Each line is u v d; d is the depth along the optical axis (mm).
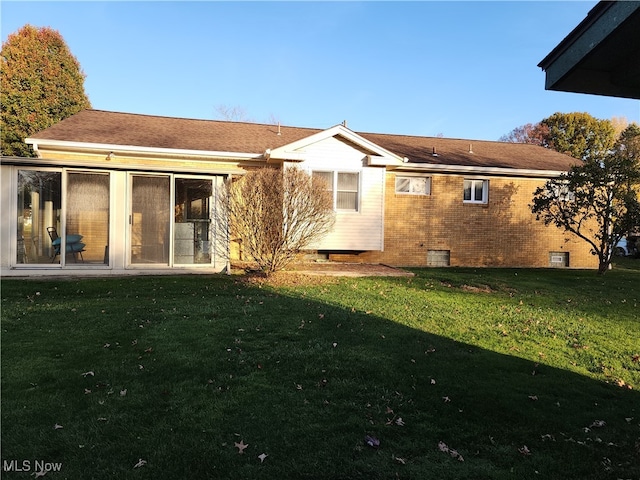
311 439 3221
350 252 14227
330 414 3629
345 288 9344
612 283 11781
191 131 14961
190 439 3143
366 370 4602
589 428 3650
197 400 3779
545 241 15773
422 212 14711
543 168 15633
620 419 3844
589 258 16109
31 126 24859
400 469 2908
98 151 12422
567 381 4668
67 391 3885
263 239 10141
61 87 25906
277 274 10555
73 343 5230
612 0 2725
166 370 4422
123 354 4875
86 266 10320
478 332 6355
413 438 3328
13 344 5164
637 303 9227
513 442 3369
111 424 3318
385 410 3750
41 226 10156
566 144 36281
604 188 13055
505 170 14984
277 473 2797
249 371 4484
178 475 2729
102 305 7262
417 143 17578
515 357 5340
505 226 15422
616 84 3377
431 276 11695
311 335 5742
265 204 10047
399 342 5609
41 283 9164
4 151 24672
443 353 5281
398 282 10492
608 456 3236
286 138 15609
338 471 2852
